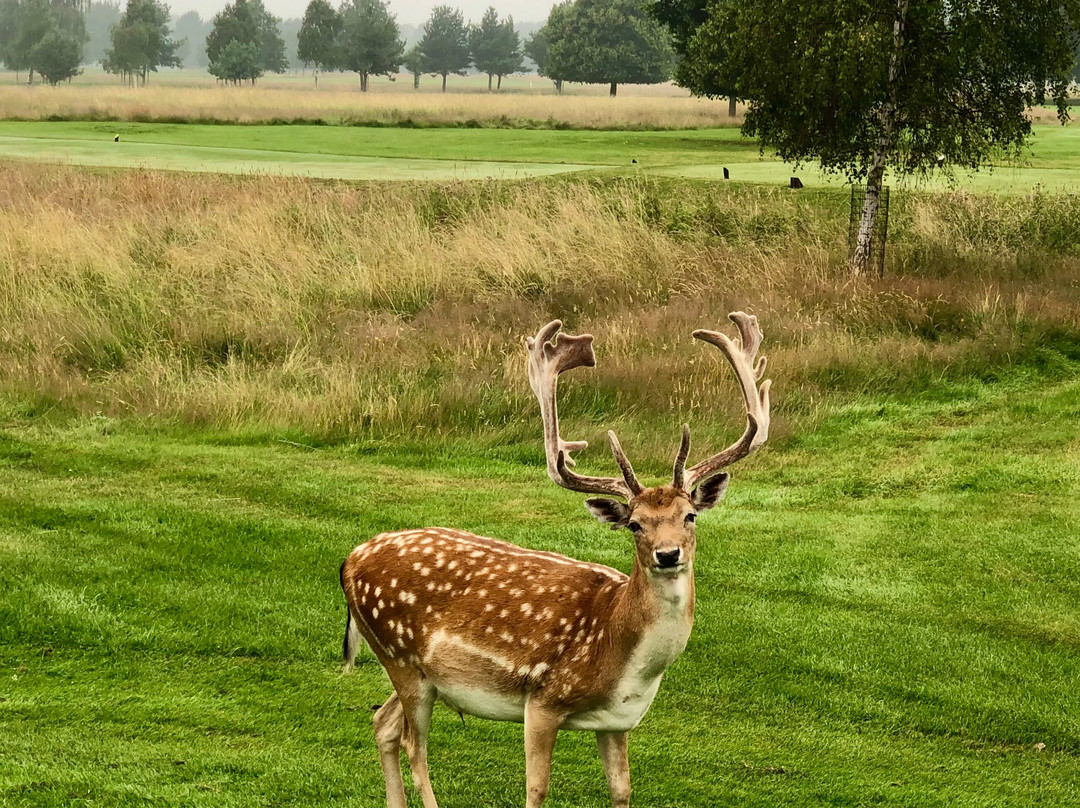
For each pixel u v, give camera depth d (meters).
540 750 7.13
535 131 70.06
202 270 25.09
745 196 33.62
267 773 8.77
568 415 18.53
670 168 45.44
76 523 13.88
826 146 28.59
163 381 19.78
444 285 25.41
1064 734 9.79
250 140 59.88
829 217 32.28
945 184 38.97
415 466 16.72
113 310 22.42
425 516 14.52
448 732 9.69
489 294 25.19
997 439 17.91
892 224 31.25
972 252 29.03
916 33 27.25
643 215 30.53
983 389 20.59
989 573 12.99
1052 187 37.91
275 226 28.59
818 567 13.14
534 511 14.83
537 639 7.09
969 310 23.78
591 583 7.26
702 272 26.28
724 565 13.21
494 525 14.26
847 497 15.66
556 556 7.68
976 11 26.48
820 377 20.58
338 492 15.27
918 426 18.70
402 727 7.84
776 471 16.70
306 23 180.88
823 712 10.13
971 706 10.20
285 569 12.77
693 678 10.63
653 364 20.14
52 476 15.62
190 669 10.58
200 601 11.82
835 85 26.42
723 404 18.80
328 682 10.43
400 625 7.47
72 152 50.28
